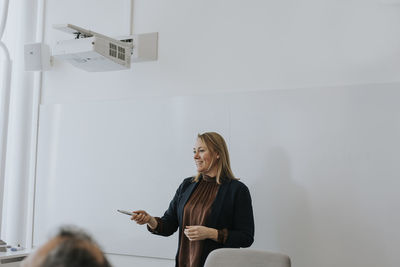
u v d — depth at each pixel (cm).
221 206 213
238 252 173
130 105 300
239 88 272
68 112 322
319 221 241
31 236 321
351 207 236
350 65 248
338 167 241
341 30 252
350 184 237
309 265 240
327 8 257
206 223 211
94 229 300
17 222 324
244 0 279
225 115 270
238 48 276
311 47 258
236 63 275
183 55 291
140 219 218
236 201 215
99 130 308
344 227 236
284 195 250
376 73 242
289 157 251
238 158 263
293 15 265
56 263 52
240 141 264
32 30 345
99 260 55
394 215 227
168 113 287
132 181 292
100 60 264
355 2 251
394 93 235
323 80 253
